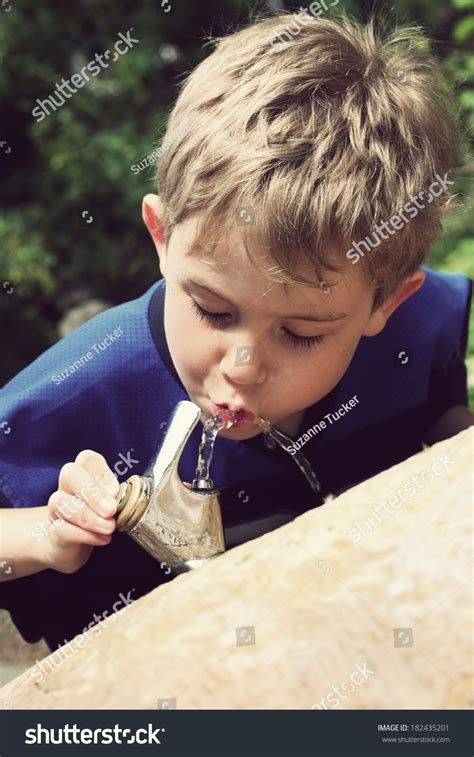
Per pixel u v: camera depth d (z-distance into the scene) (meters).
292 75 1.48
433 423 2.19
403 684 0.99
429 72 1.72
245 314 1.38
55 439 1.78
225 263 1.34
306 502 1.89
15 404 1.75
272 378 1.45
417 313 1.99
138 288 7.07
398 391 1.99
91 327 1.83
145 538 1.36
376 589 1.03
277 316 1.37
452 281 2.16
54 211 6.91
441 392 2.15
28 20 7.05
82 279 6.98
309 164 1.38
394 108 1.53
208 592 1.10
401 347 1.95
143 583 1.88
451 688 0.98
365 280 1.44
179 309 1.45
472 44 5.67
